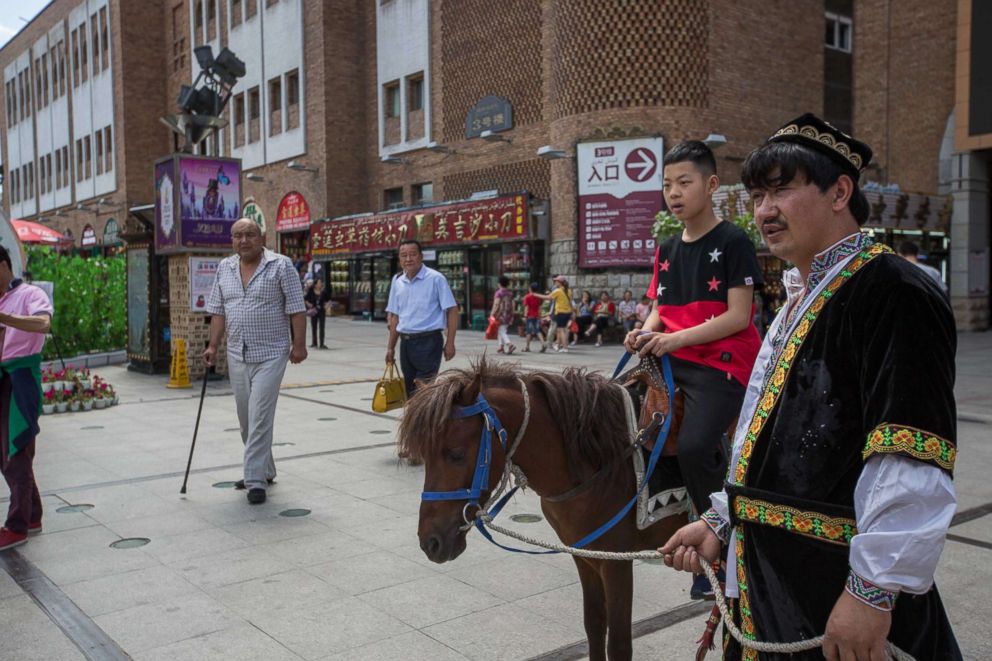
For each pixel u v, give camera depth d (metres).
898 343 1.53
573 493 2.77
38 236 26.53
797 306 1.80
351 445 8.12
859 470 1.62
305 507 5.92
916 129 24.45
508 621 3.95
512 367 2.84
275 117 33.00
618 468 2.82
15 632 3.81
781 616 1.66
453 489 2.37
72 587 4.37
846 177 1.72
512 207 21.77
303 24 30.83
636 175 19.95
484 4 25.34
